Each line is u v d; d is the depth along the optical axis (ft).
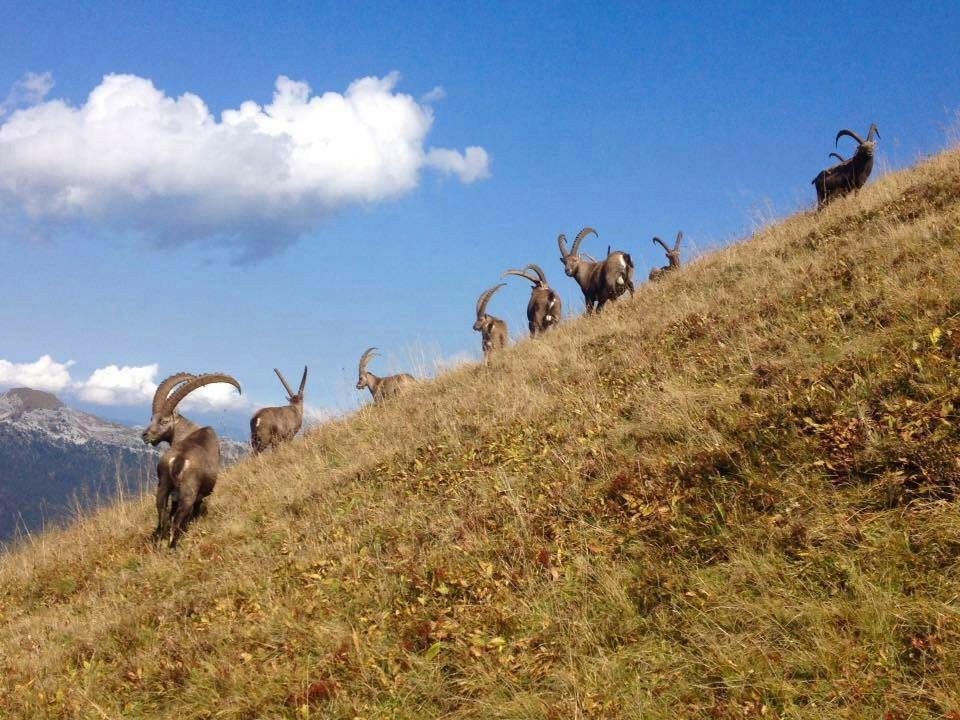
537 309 55.57
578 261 52.95
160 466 33.63
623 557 18.28
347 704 16.15
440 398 39.73
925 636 12.98
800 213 50.11
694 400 24.41
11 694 21.12
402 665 17.13
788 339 26.02
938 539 14.56
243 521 32.35
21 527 43.32
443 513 24.57
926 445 16.72
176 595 25.79
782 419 20.25
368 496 29.43
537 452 26.40
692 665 14.21
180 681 19.65
